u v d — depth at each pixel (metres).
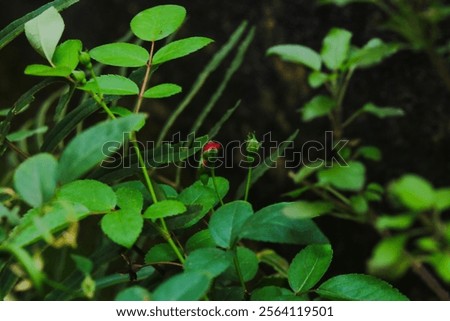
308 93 1.25
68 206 0.60
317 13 1.18
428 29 0.76
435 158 1.09
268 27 1.28
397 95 1.10
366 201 0.66
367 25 1.11
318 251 0.68
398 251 0.56
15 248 0.57
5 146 0.77
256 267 0.72
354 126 1.16
